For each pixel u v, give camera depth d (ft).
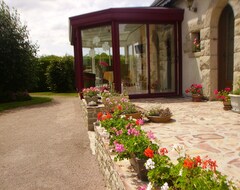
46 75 61.72
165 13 27.78
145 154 7.69
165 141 12.37
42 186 12.20
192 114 18.58
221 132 13.60
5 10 45.19
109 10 26.43
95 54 28.99
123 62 27.76
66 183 12.41
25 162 15.28
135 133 9.89
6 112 33.73
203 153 10.49
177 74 29.60
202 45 24.84
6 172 13.94
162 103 24.40
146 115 17.26
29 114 31.50
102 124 13.26
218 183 5.78
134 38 28.02
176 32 29.01
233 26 22.53
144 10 27.17
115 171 9.46
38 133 21.97
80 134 20.99
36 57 49.03
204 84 24.89
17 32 45.47
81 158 15.56
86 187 11.94
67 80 59.77
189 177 6.00
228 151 10.64
